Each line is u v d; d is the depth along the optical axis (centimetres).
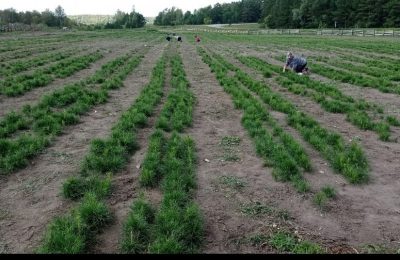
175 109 1247
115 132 969
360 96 1540
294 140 933
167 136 1004
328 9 12719
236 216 635
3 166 791
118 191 708
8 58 2678
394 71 2152
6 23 11325
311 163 844
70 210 639
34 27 10838
